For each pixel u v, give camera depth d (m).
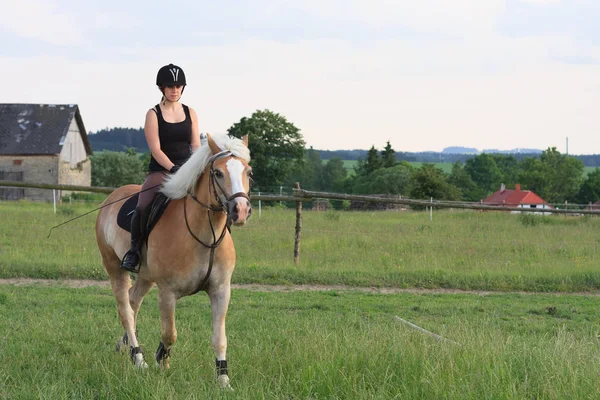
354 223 25.11
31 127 55.59
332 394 5.32
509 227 24.20
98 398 5.54
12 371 6.05
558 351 6.25
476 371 5.58
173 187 6.04
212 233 5.87
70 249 15.43
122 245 6.82
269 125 68.19
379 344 6.39
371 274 13.41
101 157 81.31
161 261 6.07
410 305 10.76
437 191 57.84
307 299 11.14
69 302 10.26
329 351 6.15
